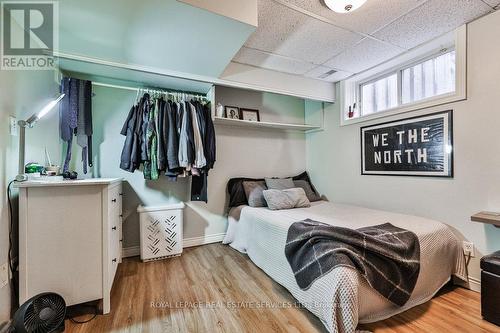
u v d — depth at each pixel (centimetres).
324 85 314
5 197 133
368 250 145
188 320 149
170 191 281
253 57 247
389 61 252
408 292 152
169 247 255
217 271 220
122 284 195
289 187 315
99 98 248
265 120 344
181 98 273
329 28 195
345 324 125
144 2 135
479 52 182
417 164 226
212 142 265
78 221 148
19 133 144
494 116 175
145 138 233
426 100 218
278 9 171
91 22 153
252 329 141
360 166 287
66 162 210
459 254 189
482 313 149
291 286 174
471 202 188
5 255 132
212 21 154
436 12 175
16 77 145
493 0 162
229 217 301
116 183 199
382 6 167
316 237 158
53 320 128
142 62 214
